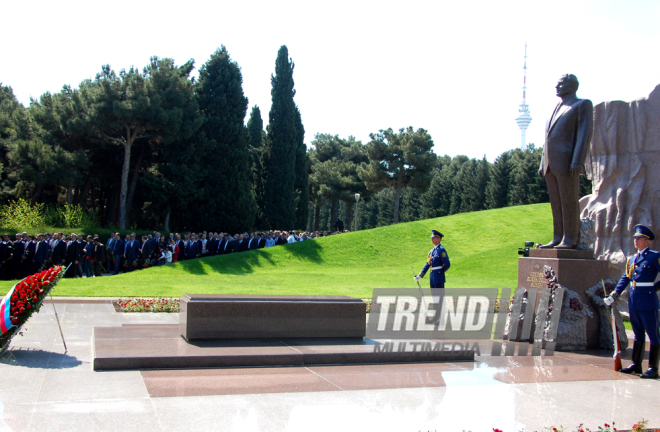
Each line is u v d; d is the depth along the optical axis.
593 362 7.21
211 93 37.00
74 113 30.03
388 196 82.31
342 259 26.62
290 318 7.31
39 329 8.57
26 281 6.81
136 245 22.36
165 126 31.09
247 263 24.55
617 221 11.94
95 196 41.97
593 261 8.43
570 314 8.11
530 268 8.71
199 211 35.69
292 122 44.88
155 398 4.98
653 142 11.55
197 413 4.60
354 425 4.41
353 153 65.69
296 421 4.47
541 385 5.90
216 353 6.32
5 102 38.34
